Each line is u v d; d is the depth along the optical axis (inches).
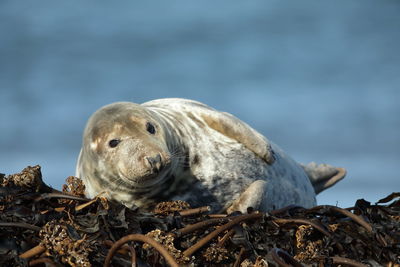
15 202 602.9
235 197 897.5
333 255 597.3
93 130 824.3
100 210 563.2
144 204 842.8
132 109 840.3
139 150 766.5
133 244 519.8
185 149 890.7
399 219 653.9
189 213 652.1
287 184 1007.6
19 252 530.9
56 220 550.0
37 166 631.2
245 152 933.8
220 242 569.6
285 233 607.2
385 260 596.7
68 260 498.0
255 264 505.4
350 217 633.6
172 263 474.9
